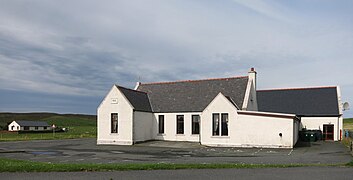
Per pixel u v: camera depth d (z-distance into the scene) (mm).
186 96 35375
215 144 30219
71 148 28156
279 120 28531
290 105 42562
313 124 40281
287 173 12609
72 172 12430
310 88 43781
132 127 31906
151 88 38594
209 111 30750
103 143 33156
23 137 51250
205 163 16312
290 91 44469
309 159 19234
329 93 42031
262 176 11914
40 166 13289
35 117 140375
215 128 30609
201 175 12039
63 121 128750
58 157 20641
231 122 29859
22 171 12484
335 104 40312
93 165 13930
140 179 11156
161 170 13148
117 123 32844
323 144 32125
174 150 26125
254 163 16844
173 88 37344
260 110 43344
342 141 35094
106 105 33375
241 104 31906
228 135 29844
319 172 12891
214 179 11281
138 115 32906
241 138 29422
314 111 40625
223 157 20641
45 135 59750
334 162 17531
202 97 34375
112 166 13633
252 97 34031
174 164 14602
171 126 34375
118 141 32438
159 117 35188
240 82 34375
